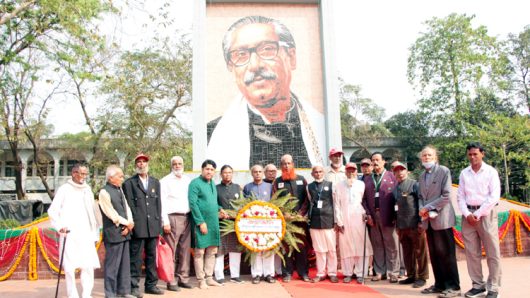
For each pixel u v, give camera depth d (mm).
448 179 5414
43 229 7031
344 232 6285
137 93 18719
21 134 19750
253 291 5625
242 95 8773
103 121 19359
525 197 26562
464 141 24547
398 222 5855
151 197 5621
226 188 6523
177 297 5402
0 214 19000
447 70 25516
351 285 5922
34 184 30453
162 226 5883
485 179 5109
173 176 6191
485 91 24938
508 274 6363
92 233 5336
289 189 6527
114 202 5301
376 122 31156
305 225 6523
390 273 6098
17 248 6949
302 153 8656
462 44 25000
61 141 29266
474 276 5191
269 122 8719
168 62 19344
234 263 6324
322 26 9094
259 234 6152
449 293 5164
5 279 6859
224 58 8875
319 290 5598
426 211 5355
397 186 6035
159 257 5641
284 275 6254
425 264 5789
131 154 19609
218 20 9023
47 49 14422
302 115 8828
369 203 6328
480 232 5066
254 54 8953
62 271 6918
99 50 14156
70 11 12398
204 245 5895
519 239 8016
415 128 30281
